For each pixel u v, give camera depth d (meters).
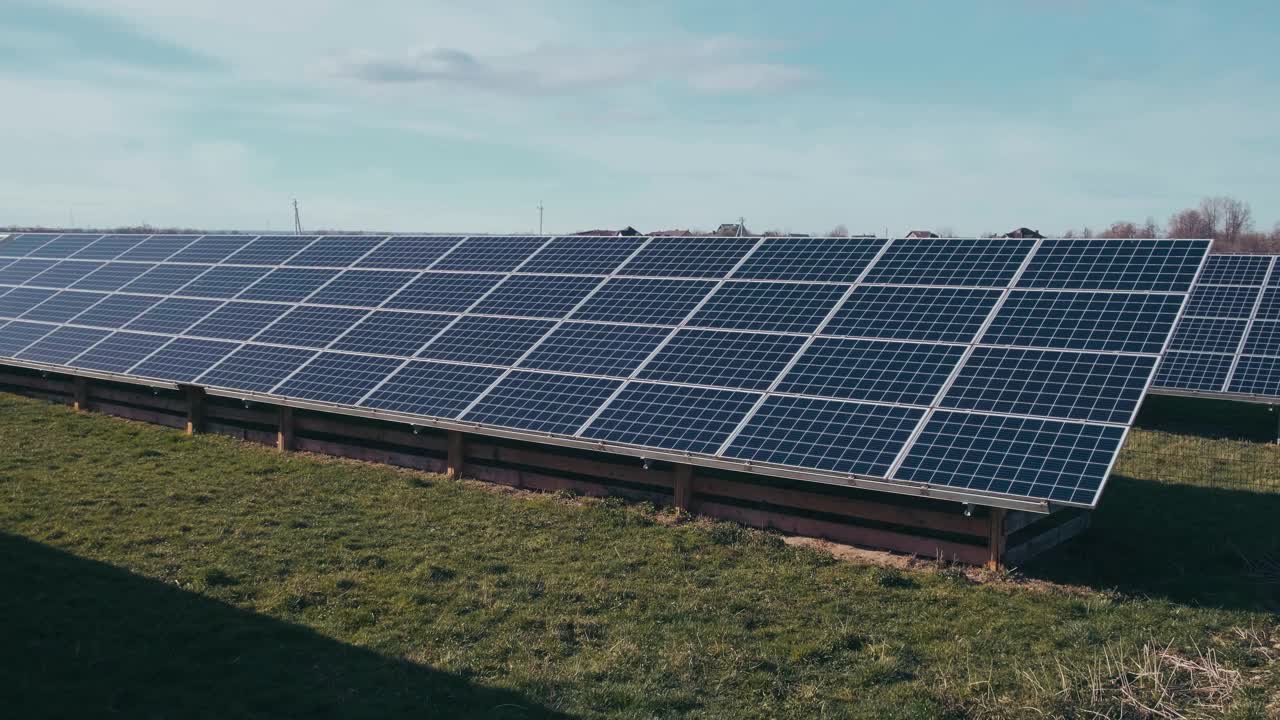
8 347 37.66
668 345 25.72
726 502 22.94
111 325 37.28
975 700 13.50
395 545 20.52
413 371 27.75
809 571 19.11
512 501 23.84
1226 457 29.72
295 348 31.06
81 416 33.28
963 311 23.72
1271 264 40.53
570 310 28.98
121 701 12.92
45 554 18.58
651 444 22.06
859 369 22.58
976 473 18.56
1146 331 21.12
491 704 13.34
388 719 12.84
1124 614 16.94
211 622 15.83
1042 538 20.38
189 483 24.91
